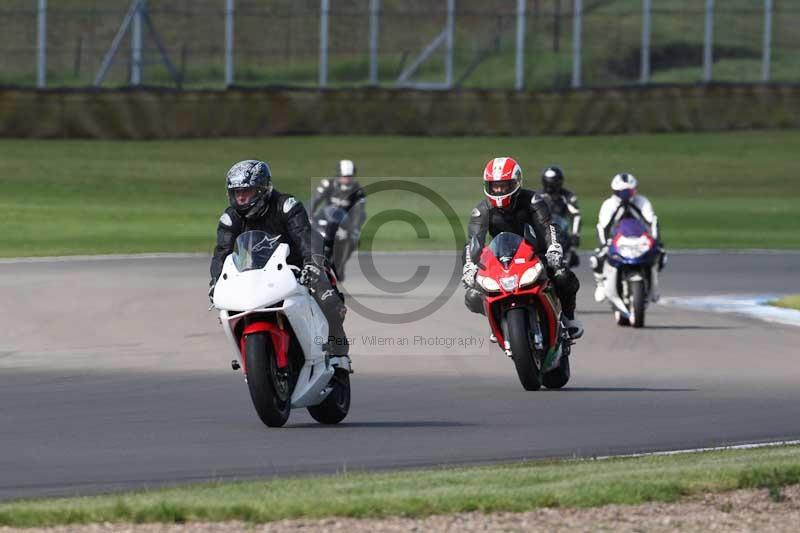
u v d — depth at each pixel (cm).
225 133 17688
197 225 13650
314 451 3369
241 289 3512
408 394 4503
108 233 12650
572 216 6769
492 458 3284
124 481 2966
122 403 4244
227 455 3306
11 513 2433
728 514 2500
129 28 19275
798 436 3638
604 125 18938
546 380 4653
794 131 19688
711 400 4334
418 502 2500
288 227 3609
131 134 17588
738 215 15325
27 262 9850
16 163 16450
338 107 18062
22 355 5466
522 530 2356
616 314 6756
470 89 18500
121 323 6531
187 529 2358
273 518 2428
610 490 2609
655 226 6781
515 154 18025
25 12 19400
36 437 3584
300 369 3703
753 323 6825
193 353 5544
